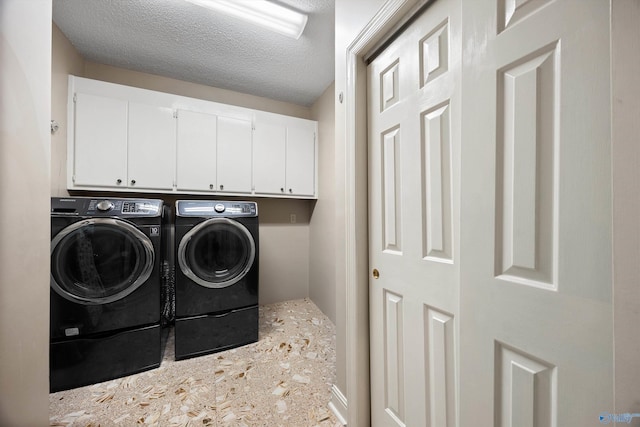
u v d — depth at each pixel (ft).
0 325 2.30
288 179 9.12
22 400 2.60
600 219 1.65
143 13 5.63
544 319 1.91
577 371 1.74
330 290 8.67
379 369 3.97
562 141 1.83
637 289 1.34
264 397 4.98
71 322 5.20
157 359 5.96
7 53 2.37
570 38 1.77
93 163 6.47
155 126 7.17
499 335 2.19
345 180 4.39
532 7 1.99
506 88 2.16
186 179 7.55
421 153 3.19
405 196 3.46
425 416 3.15
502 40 2.16
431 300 3.08
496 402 2.23
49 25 3.00
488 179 2.27
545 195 1.93
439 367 3.00
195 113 7.67
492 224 2.24
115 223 5.55
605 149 1.62
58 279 5.11
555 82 1.87
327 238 8.93
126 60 7.36
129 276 5.71
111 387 5.24
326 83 8.70
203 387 5.26
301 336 7.50
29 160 2.68
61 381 5.11
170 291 7.67
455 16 2.72
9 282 2.41
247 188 8.42
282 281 10.30
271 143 8.81
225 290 6.81
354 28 4.11
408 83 3.37
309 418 4.47
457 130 2.75
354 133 4.14
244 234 7.13
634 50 1.36
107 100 6.63
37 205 2.82
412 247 3.35
